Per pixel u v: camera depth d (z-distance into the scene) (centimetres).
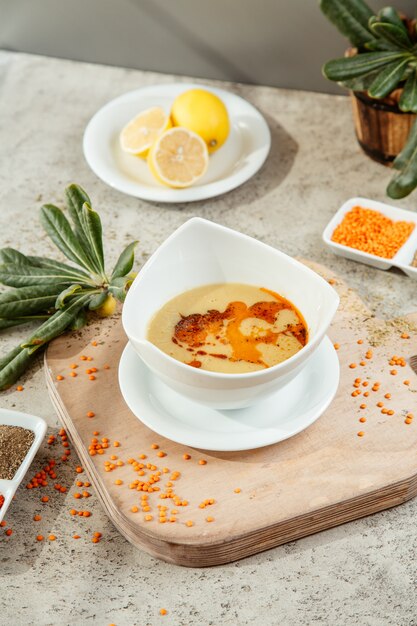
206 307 100
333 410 101
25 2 140
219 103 125
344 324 107
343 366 104
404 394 102
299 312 100
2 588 94
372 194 125
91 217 108
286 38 136
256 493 96
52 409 106
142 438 100
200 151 123
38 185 128
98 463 98
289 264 99
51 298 109
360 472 97
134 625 92
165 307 100
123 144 127
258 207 124
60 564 96
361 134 126
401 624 92
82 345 106
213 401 95
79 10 140
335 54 136
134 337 94
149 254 119
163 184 124
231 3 134
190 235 100
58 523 98
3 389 107
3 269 109
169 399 99
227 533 93
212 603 93
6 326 110
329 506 95
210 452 98
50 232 112
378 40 117
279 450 98
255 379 92
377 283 115
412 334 107
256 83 142
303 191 126
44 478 100
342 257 118
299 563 95
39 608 93
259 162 125
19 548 96
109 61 145
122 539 97
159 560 96
